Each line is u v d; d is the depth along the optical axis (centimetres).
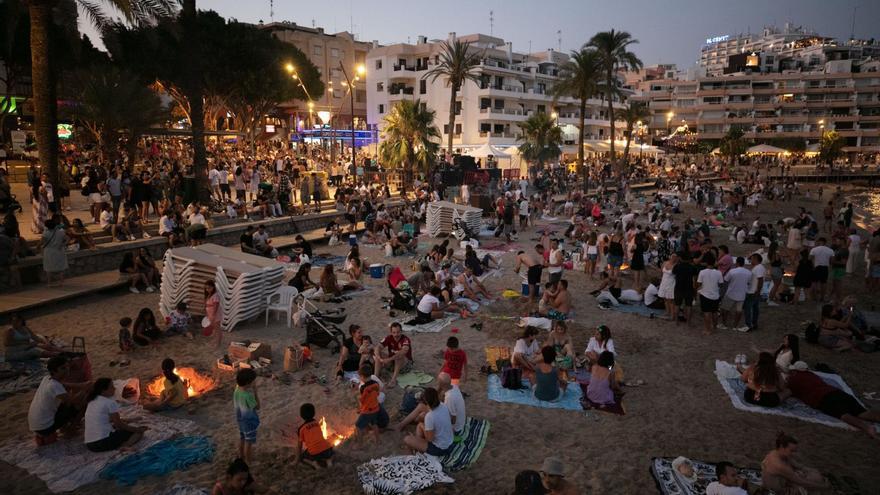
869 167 8169
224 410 843
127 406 845
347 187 3081
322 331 1088
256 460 711
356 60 7950
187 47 2142
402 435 780
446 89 6519
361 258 2000
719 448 761
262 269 1247
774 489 623
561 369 984
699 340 1191
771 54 11556
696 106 10581
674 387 957
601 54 5016
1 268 1402
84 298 1423
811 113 9931
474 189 3428
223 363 989
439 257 1772
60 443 736
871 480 684
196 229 1798
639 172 5984
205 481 659
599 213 2933
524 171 5378
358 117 7256
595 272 1831
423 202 2903
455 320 1307
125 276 1527
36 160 3089
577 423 826
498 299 1492
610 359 878
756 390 884
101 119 2666
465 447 746
